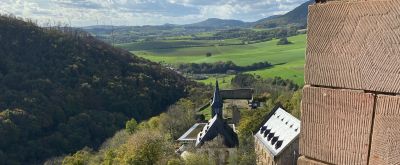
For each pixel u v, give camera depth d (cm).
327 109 646
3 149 10394
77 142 11638
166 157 7450
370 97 601
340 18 642
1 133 10494
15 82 12681
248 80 17825
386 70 589
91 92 13725
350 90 622
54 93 12862
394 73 581
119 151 8706
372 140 599
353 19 628
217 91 10519
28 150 10706
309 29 675
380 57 596
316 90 660
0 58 13262
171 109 12656
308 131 670
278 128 7731
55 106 12269
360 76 612
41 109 11850
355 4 629
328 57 648
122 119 13225
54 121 12038
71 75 14125
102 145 11106
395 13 590
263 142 7738
